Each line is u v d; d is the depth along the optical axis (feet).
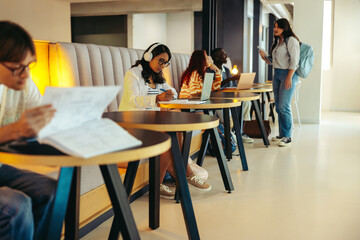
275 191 10.07
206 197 9.55
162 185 9.40
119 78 12.25
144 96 9.05
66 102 3.51
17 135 3.55
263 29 44.27
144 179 9.77
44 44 9.85
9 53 3.90
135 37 36.70
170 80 16.70
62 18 32.17
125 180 6.23
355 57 31.83
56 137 3.51
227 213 8.46
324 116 27.96
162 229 7.55
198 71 13.23
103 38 36.47
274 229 7.58
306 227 7.69
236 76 17.08
